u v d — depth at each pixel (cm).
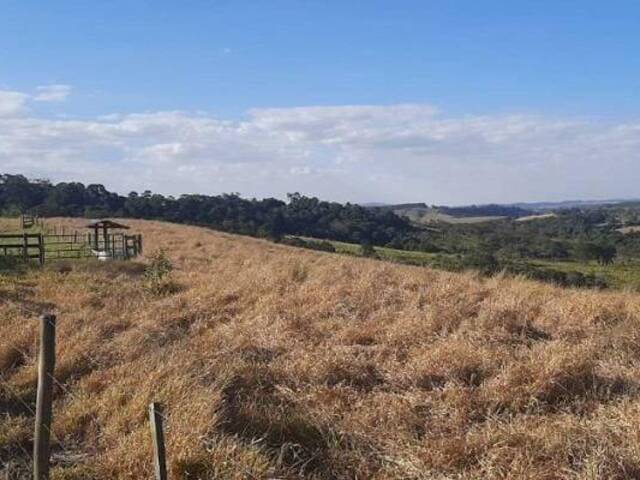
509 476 478
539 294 1211
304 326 970
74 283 1495
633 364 761
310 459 552
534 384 670
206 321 1056
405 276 1387
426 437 572
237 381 718
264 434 586
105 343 894
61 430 623
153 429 440
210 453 513
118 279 1619
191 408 585
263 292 1266
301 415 623
